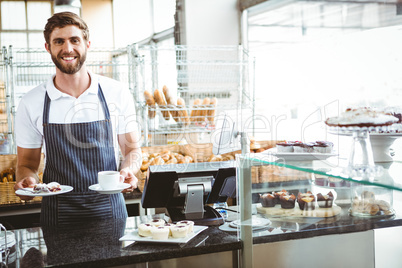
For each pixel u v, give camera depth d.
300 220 1.68
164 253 1.70
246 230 1.75
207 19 5.98
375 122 1.34
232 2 6.05
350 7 4.29
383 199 1.67
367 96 4.16
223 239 1.82
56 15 2.23
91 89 2.39
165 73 4.90
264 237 1.71
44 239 1.90
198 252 1.74
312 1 4.87
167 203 2.16
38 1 8.11
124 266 1.68
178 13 6.05
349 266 1.77
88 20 8.34
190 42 5.93
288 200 1.68
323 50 4.68
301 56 5.03
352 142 1.41
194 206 2.10
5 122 4.14
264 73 5.55
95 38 8.39
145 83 4.40
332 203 1.67
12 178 3.48
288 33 5.30
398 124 1.54
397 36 3.85
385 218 1.67
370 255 1.79
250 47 6.06
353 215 1.67
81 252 1.71
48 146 2.36
